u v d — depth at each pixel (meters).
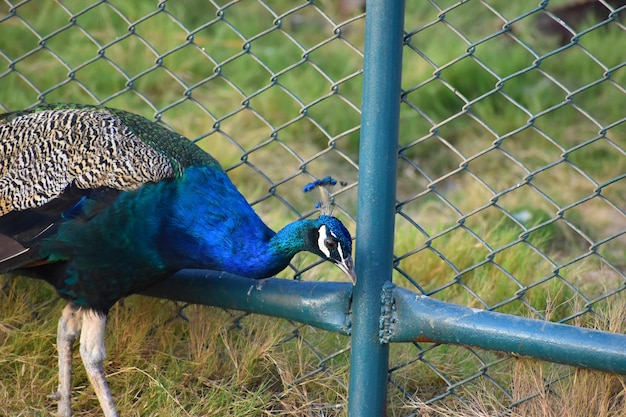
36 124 5.74
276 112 10.17
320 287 5.53
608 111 10.40
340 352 5.76
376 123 5.16
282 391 5.96
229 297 5.77
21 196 5.49
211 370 5.94
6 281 6.34
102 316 5.53
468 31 11.95
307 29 12.09
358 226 5.33
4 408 5.66
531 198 8.91
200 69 10.88
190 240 5.40
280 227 7.81
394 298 5.34
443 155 9.88
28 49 10.80
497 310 6.65
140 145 5.53
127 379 5.85
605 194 9.16
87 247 5.35
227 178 5.65
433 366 5.81
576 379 5.39
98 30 11.12
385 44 5.06
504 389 5.62
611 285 6.79
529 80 10.87
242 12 12.16
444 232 5.50
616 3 11.60
